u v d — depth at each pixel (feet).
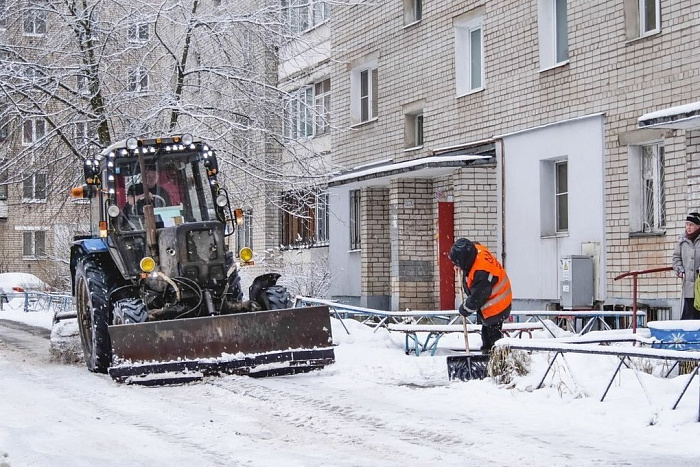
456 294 71.31
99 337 44.68
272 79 71.51
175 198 46.14
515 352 37.32
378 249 80.18
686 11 52.49
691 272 44.65
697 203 50.49
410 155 78.79
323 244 92.27
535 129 64.08
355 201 85.40
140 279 44.19
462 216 67.97
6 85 63.21
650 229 56.13
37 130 67.15
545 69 63.36
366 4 76.07
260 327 40.78
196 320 40.16
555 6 63.72
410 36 78.48
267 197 72.18
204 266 42.80
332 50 89.81
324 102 92.43
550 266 62.80
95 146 66.59
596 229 58.59
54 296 105.19
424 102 76.84
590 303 58.39
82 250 48.67
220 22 67.10
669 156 53.11
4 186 75.31
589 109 59.57
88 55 65.82
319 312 41.60
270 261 98.68
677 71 53.16
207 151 46.78
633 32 56.49
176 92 67.62
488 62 69.10
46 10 65.26
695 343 36.55
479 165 67.97
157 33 65.98
